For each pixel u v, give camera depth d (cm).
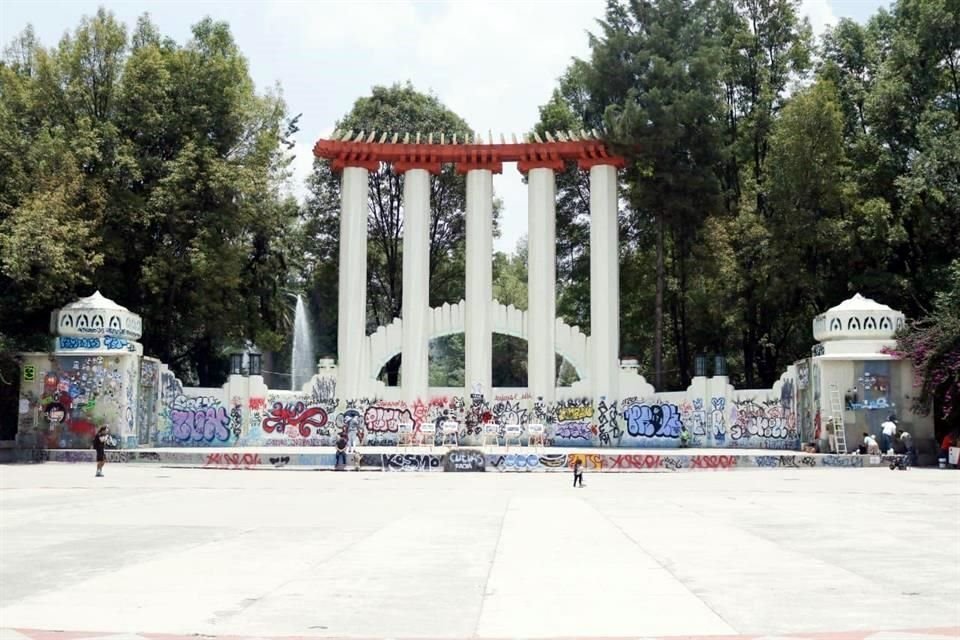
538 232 4800
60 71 4844
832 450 3897
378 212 6850
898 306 4862
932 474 3347
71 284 4247
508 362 8150
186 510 2081
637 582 1171
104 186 4662
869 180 4891
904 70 4844
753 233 5034
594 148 4788
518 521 1864
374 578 1200
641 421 4684
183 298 5112
